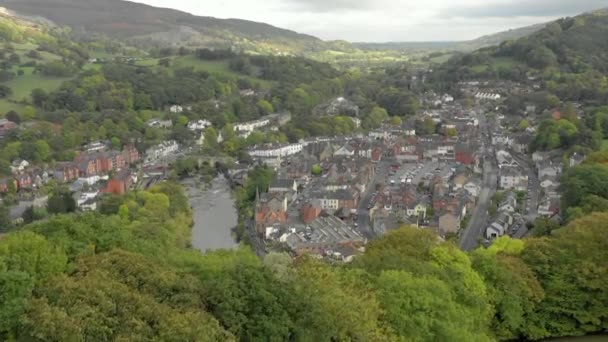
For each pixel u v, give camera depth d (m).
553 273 102.94
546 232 185.25
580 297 100.88
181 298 65.94
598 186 190.00
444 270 93.00
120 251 76.56
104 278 66.69
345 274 86.75
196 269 80.56
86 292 62.41
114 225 96.69
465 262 98.69
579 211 173.38
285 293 67.56
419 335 79.19
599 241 106.00
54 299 62.62
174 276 71.25
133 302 62.53
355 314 71.44
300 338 64.81
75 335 56.09
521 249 113.31
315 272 77.75
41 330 56.78
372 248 116.12
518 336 99.94
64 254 75.81
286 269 78.19
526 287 98.81
